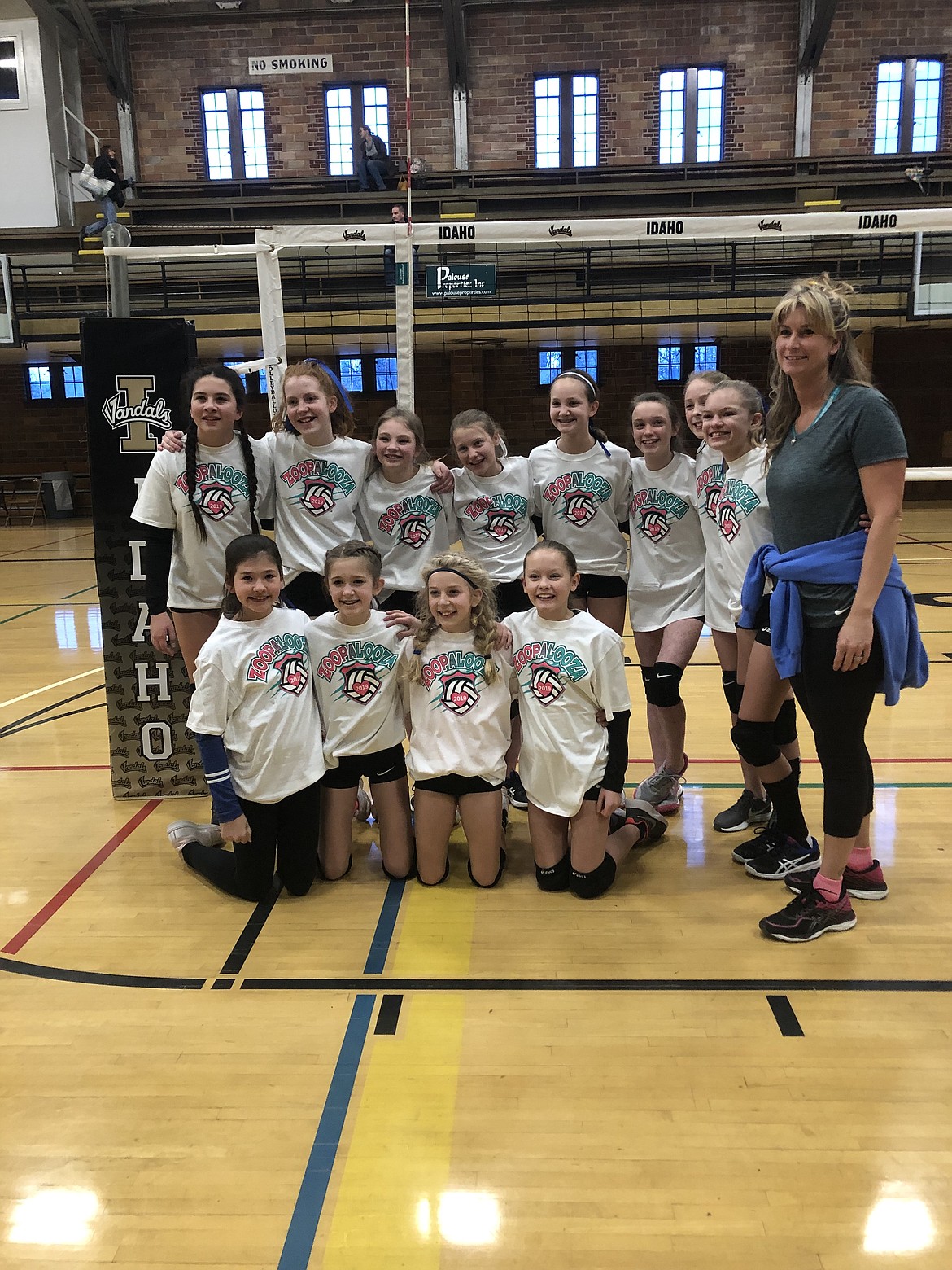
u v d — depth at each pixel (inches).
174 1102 69.8
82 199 516.1
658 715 126.5
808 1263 55.3
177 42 500.7
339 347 448.5
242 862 100.1
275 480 115.6
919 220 149.0
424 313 416.2
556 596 98.0
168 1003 82.8
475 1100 69.4
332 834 105.6
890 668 84.3
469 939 93.3
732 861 110.8
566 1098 69.4
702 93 488.4
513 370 505.4
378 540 119.6
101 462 125.9
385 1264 55.6
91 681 199.0
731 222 151.4
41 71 489.4
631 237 150.8
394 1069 73.1
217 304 440.5
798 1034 76.8
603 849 100.4
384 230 148.3
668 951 90.3
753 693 99.7
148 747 133.0
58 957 91.0
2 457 544.7
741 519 107.2
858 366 85.6
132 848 117.2
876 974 85.6
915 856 109.7
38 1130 67.2
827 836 91.5
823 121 485.4
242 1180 62.2
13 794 136.3
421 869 105.3
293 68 498.6
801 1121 66.7
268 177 509.7
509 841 118.5
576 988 84.1
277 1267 55.6
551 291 416.5
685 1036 76.7
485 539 121.7
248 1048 76.2
